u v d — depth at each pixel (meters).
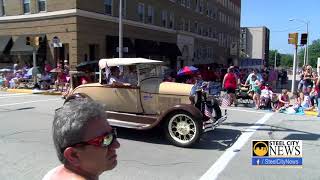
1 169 6.69
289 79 54.34
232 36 76.06
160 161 7.34
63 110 1.74
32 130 9.97
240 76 30.31
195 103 8.70
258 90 15.78
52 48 27.36
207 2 56.16
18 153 7.70
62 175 1.74
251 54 104.38
